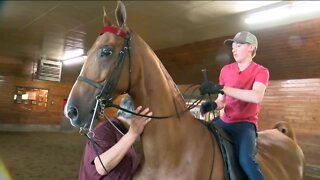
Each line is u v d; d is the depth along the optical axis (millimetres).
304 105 6883
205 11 4125
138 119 1401
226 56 6410
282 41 5285
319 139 6559
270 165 1983
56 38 6559
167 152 1436
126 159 1602
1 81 10477
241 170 1586
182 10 4145
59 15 4793
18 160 5664
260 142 2205
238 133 1696
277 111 7418
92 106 1329
